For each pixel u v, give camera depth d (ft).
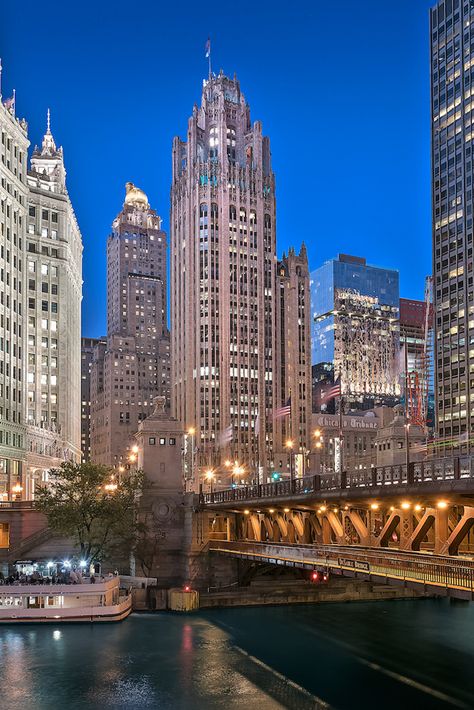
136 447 480.64
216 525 385.70
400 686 211.41
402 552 175.01
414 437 516.32
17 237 544.62
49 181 654.12
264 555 264.72
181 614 329.31
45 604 306.55
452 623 303.07
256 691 209.97
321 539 241.96
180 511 382.63
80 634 285.23
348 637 276.41
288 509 254.68
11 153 539.29
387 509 208.54
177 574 376.89
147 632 288.30
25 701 204.85
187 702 202.49
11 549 383.65
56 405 622.13
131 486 378.53
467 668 229.66
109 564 391.86
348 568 197.47
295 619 313.94
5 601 306.35
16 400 522.88
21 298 542.57
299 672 228.02
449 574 154.81
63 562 365.20
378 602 362.12
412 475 175.63
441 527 167.94
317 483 224.74
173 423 394.32
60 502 367.66
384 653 251.19
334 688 210.18
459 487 152.56
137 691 212.23
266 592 354.74
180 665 239.09
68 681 222.69
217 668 234.99
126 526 369.09
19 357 532.73
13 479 505.25
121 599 325.42
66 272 641.40
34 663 242.58
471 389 655.76
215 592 352.28
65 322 634.02
